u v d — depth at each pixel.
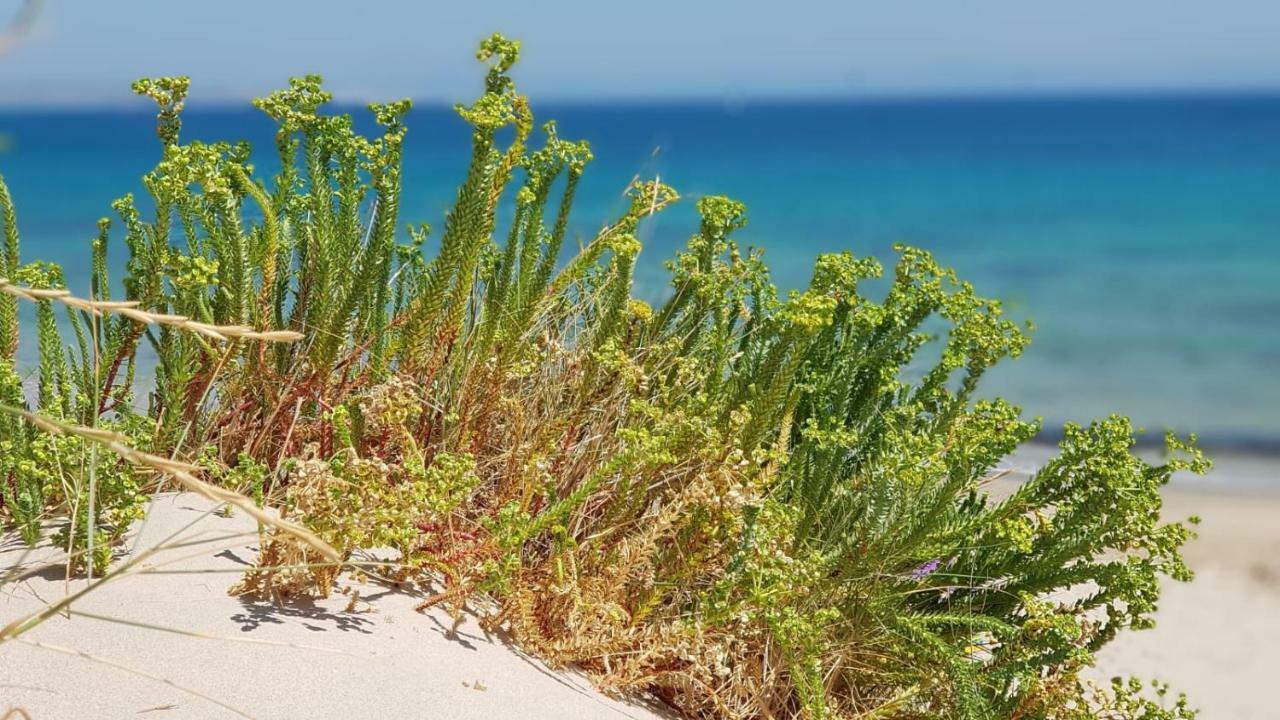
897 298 3.75
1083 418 15.61
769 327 3.77
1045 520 3.41
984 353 3.59
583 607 3.05
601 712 2.84
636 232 4.00
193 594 2.73
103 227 3.40
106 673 2.33
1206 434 14.62
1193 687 5.26
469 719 2.51
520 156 3.33
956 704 3.24
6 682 2.23
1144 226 44.66
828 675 3.39
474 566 3.05
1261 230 42.53
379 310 3.79
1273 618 6.47
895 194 57.50
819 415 3.79
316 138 3.52
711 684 3.30
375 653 2.66
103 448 2.91
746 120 130.62
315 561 2.82
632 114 158.12
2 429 3.03
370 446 3.58
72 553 2.71
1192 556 8.12
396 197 3.48
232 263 3.33
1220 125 107.25
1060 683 3.27
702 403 3.34
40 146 72.25
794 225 47.62
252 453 3.54
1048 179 62.44
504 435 3.87
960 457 3.28
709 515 3.23
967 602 3.52
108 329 3.44
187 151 3.23
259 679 2.43
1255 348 21.69
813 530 3.63
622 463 3.09
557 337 4.10
